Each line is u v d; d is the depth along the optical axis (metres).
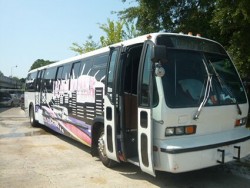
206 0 10.92
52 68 12.67
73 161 8.55
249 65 9.34
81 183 6.71
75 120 9.80
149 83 5.85
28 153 9.59
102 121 7.80
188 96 5.98
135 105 7.05
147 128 5.83
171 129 5.78
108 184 6.63
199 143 5.86
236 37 9.30
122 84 6.85
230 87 6.71
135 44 6.73
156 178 7.00
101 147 7.91
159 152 5.77
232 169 7.59
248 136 6.66
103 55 8.24
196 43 6.57
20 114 25.42
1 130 14.73
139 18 12.60
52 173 7.45
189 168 5.69
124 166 7.90
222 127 6.43
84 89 9.10
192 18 11.62
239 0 8.42
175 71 6.06
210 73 6.39
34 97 15.25
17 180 6.94
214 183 6.67
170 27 12.41
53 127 12.28
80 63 9.77
